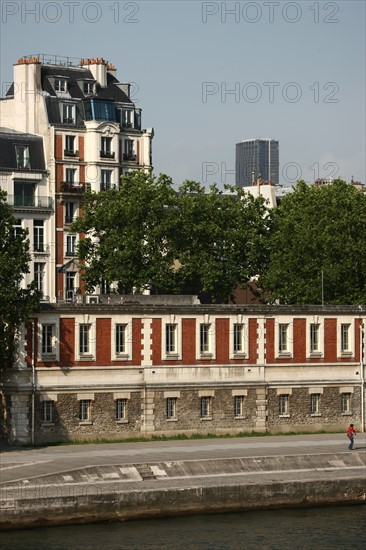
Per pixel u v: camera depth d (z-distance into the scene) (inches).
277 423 5359.3
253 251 6894.7
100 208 6727.4
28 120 7391.7
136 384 5078.7
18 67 7431.1
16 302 4778.5
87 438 4982.8
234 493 4340.6
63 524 4089.6
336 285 6328.7
